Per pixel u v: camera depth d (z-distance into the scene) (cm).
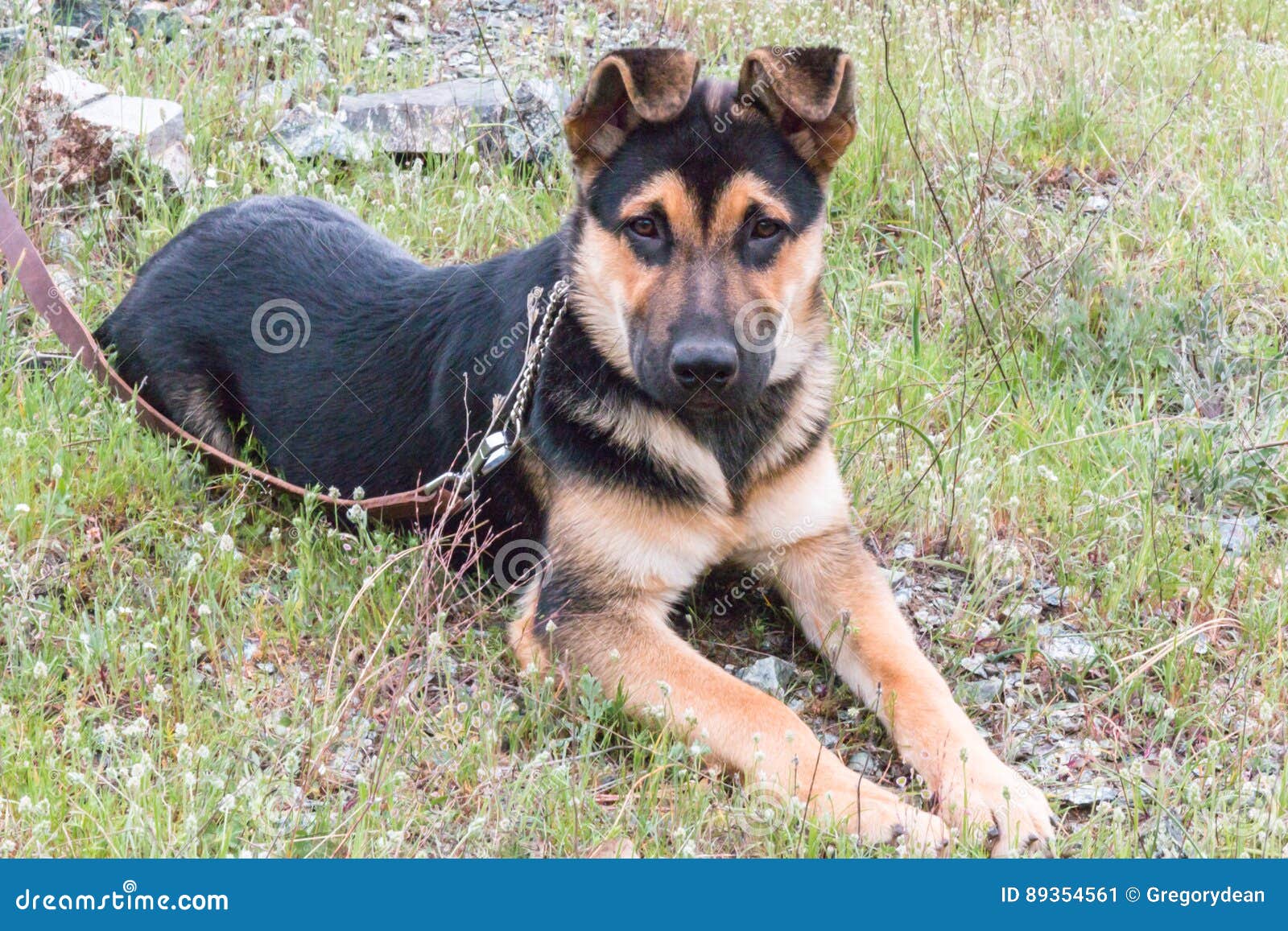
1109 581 453
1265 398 550
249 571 441
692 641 435
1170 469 513
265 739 360
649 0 880
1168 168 716
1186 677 412
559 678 394
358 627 411
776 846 343
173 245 519
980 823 344
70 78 630
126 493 450
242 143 662
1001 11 899
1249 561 465
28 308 525
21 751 336
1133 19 908
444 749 368
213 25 765
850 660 408
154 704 368
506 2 928
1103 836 349
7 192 589
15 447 446
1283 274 623
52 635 387
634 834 349
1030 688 414
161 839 318
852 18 872
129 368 501
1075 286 606
